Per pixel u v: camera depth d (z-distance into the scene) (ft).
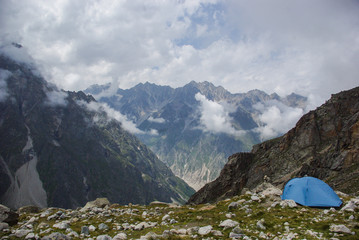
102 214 140.26
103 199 205.36
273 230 85.71
